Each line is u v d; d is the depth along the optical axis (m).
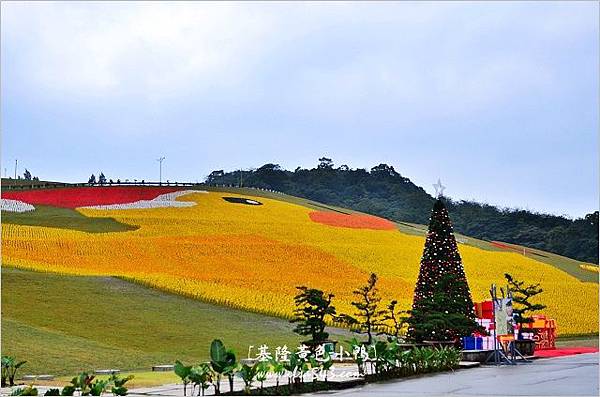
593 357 34.03
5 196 86.81
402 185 162.62
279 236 72.69
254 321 43.00
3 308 37.47
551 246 124.56
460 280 33.81
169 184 101.56
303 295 26.91
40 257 55.81
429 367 25.52
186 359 31.03
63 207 82.69
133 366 27.83
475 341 31.62
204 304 45.62
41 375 24.17
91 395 16.06
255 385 20.17
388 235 82.69
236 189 105.94
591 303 64.19
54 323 36.25
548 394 18.41
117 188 94.38
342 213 101.62
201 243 65.44
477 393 18.59
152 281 48.41
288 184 162.75
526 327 40.69
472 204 145.50
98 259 57.59
